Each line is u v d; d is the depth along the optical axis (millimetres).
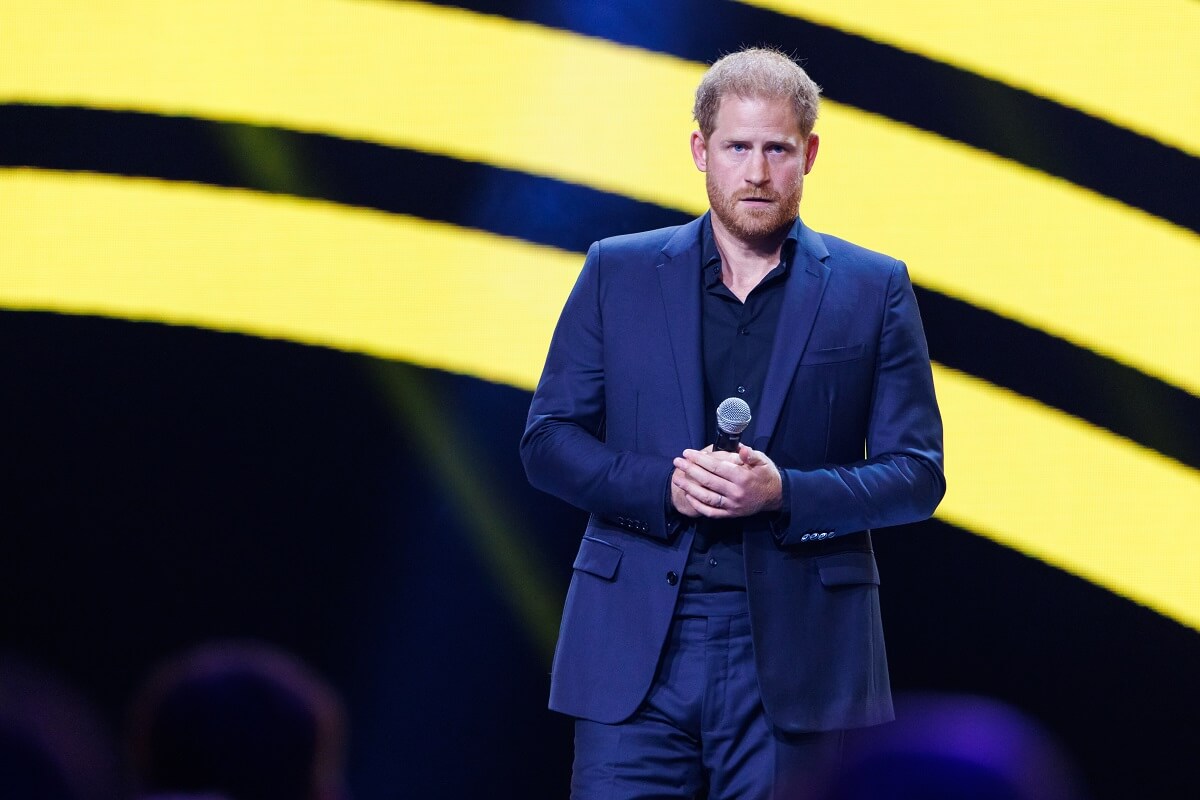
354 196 12195
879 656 8250
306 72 12156
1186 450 11828
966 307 11961
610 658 8047
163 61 12195
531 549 12305
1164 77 11945
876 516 7906
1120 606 11891
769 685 7820
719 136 8109
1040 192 11969
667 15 12070
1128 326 11875
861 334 8211
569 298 8688
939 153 12008
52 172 12211
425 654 12359
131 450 12273
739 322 8266
